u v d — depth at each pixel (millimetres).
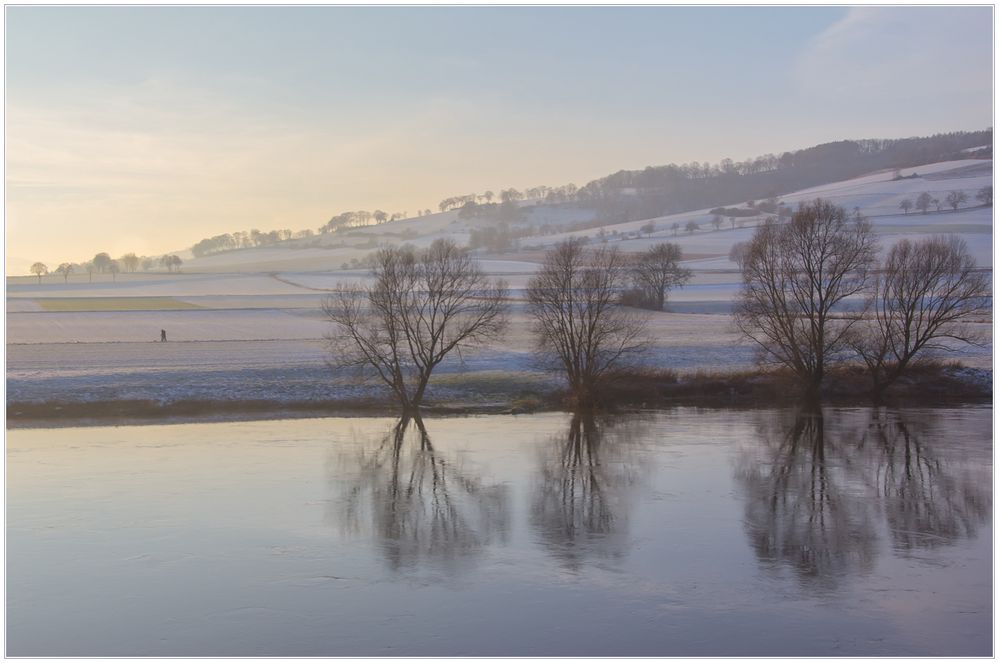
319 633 21922
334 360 68750
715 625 22422
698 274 171000
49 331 103375
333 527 30828
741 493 35562
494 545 28859
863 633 21953
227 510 32906
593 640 21516
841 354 69125
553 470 40281
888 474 39156
